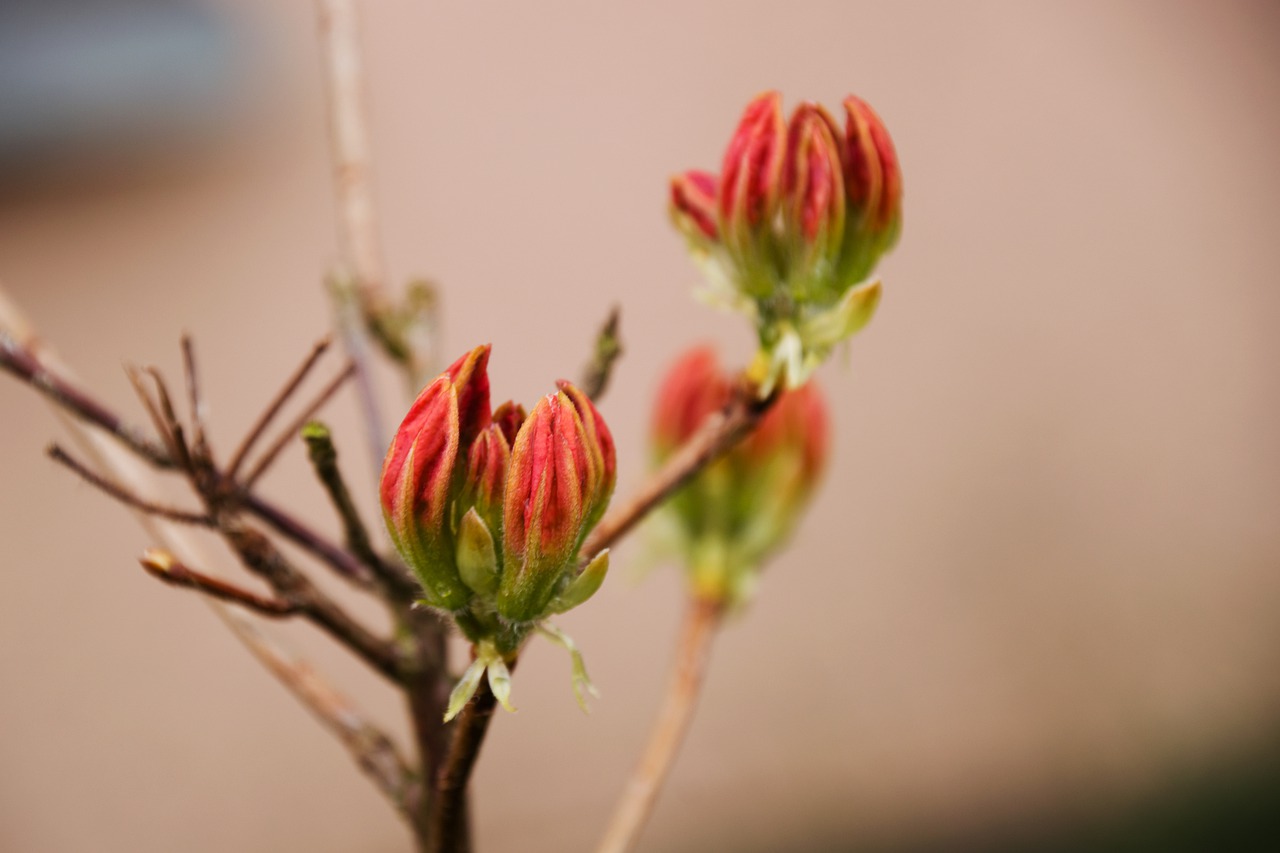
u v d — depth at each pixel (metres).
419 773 0.38
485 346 0.34
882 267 1.44
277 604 0.36
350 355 0.41
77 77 1.22
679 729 0.41
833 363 1.37
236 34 1.28
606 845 0.40
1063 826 1.26
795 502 0.43
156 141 1.25
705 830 1.19
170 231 1.25
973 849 1.24
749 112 0.37
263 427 0.36
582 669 0.34
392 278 1.27
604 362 0.38
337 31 0.43
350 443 1.12
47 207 1.21
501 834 1.13
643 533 0.43
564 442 0.34
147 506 0.35
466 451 0.34
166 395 0.35
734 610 0.42
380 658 0.37
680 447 0.42
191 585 0.35
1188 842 1.23
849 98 0.37
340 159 0.42
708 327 1.32
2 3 1.18
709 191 0.38
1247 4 1.59
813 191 0.37
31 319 1.18
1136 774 1.28
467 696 0.34
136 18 1.24
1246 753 1.29
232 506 0.36
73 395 0.36
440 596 0.34
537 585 0.34
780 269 0.37
